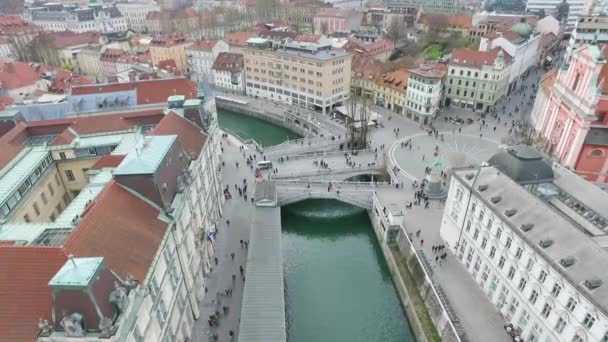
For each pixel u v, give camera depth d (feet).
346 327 217.56
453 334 183.73
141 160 165.78
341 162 347.56
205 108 289.94
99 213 142.51
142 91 303.68
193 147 232.53
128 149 230.89
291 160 352.49
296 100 492.54
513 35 526.98
